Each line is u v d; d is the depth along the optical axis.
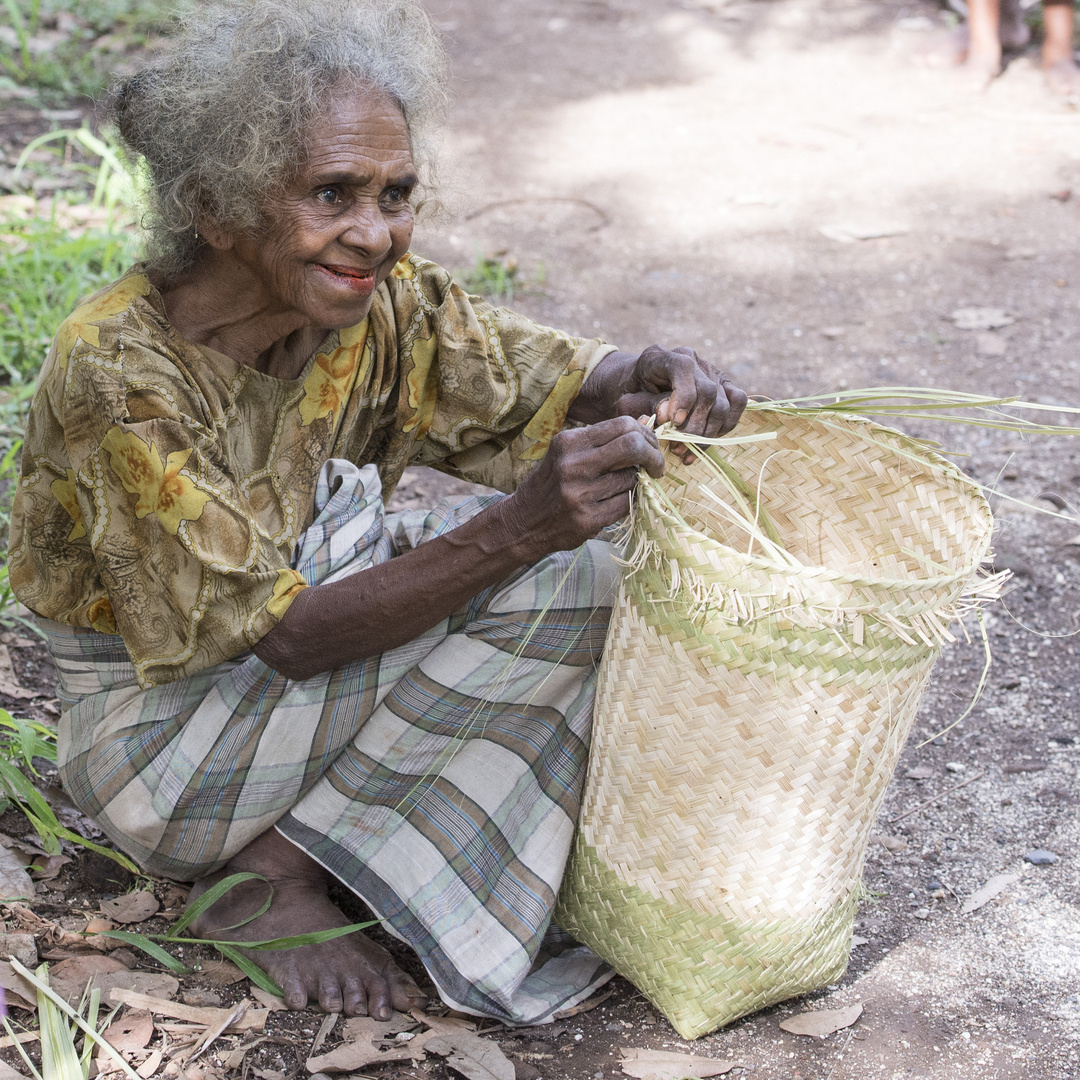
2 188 4.41
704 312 4.16
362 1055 1.68
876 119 5.57
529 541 1.62
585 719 1.86
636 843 1.73
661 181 5.05
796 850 1.67
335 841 1.84
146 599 1.69
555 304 4.16
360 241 1.60
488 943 1.76
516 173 5.11
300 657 1.71
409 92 1.62
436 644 1.87
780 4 6.99
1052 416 3.57
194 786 1.81
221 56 1.57
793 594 1.53
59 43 5.73
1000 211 4.80
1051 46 5.86
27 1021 1.69
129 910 1.90
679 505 1.92
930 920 2.04
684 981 1.72
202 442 1.67
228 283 1.70
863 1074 1.72
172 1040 1.69
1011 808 2.30
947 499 1.82
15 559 1.82
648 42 6.50
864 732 1.63
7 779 2.04
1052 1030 1.80
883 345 3.96
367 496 1.90
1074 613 2.85
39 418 1.73
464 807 1.82
